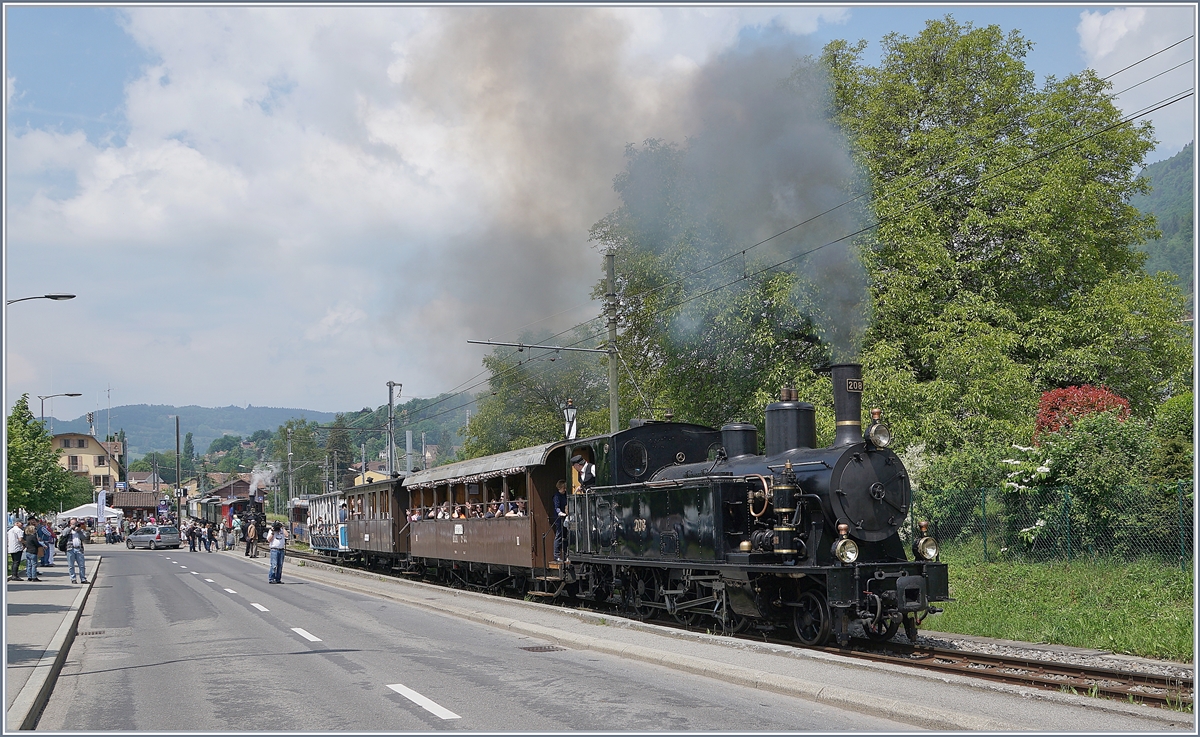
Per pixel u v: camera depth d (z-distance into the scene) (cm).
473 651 1281
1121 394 2611
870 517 1284
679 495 1486
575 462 1878
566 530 1925
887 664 1080
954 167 2495
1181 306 2680
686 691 966
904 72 2803
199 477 15100
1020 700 858
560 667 1130
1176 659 1154
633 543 1631
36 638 1427
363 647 1333
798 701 909
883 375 2289
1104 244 2775
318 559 4234
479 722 830
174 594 2392
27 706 912
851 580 1233
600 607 1906
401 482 2978
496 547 2148
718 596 1424
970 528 2006
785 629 1430
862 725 805
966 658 1167
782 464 1367
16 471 2922
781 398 1443
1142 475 1711
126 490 10394
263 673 1120
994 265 2520
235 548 5800
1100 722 774
